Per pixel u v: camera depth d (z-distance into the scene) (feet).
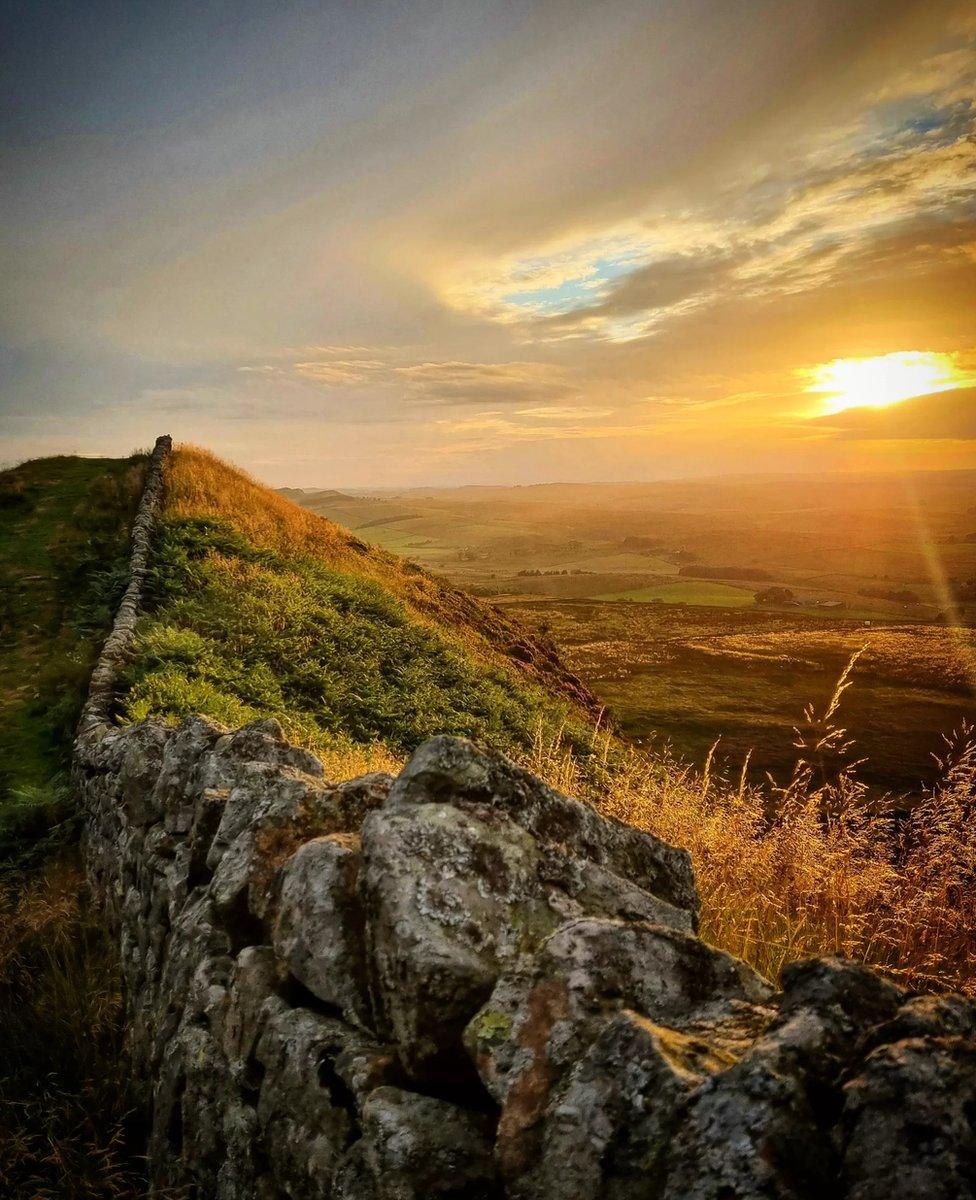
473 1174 6.04
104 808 21.30
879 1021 5.27
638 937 6.75
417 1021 6.95
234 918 10.93
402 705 48.21
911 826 17.29
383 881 7.79
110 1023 14.55
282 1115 7.84
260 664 44.24
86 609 50.01
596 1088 5.36
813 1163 4.34
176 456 88.79
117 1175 11.04
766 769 110.22
